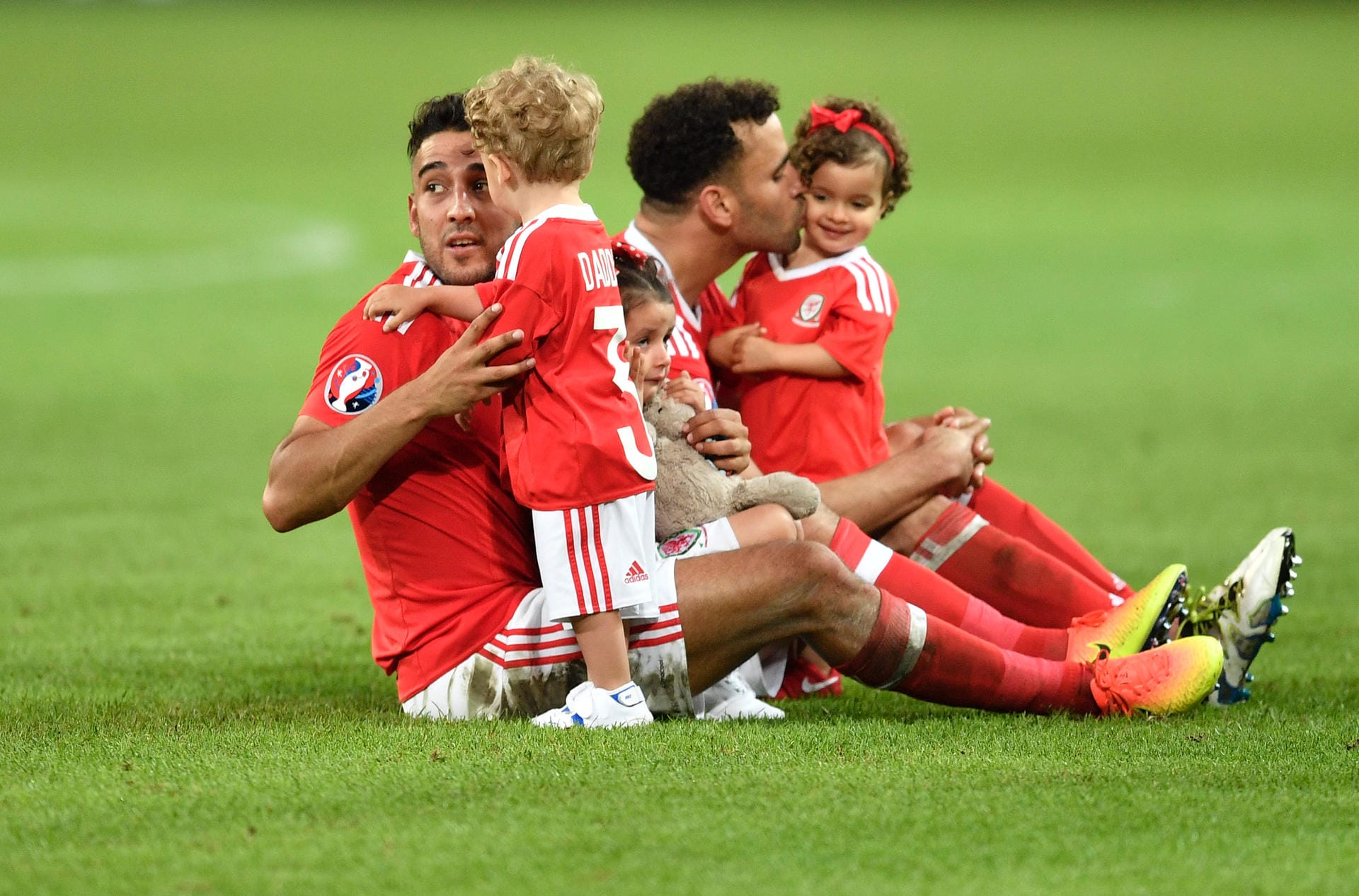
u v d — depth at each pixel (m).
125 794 10.25
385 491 12.36
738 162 14.58
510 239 11.90
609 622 11.72
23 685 14.87
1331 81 179.38
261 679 15.50
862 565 13.33
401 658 12.81
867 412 15.54
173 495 30.33
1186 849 9.23
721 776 10.52
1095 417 41.31
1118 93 174.62
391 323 11.99
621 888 8.59
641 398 12.70
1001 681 12.59
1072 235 92.69
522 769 10.64
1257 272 76.94
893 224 98.44
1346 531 26.12
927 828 9.54
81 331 60.31
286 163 139.62
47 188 120.81
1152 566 23.12
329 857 9.06
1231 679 13.85
